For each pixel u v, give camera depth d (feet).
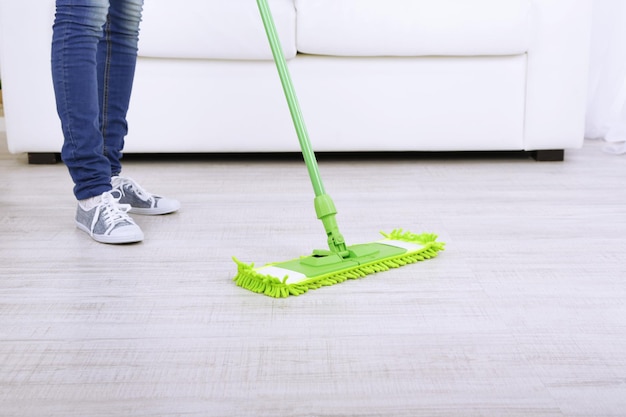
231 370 3.33
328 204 4.62
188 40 7.42
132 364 3.39
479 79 7.73
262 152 8.55
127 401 3.06
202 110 7.69
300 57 7.62
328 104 7.70
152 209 5.94
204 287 4.38
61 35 5.06
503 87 7.77
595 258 4.88
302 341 3.63
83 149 5.26
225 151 7.81
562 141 7.94
